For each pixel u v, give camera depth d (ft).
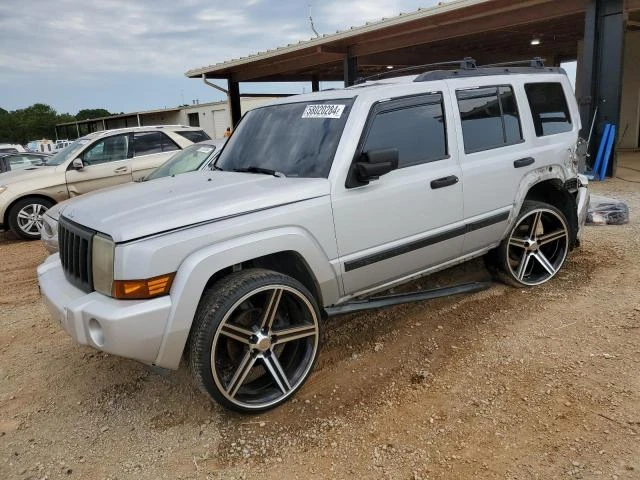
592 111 32.91
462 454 8.68
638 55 51.83
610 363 11.05
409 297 12.98
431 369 11.39
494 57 66.49
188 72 61.46
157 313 8.84
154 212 9.61
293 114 13.09
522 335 12.60
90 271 9.58
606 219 22.16
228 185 11.23
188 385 11.34
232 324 9.56
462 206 13.12
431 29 40.93
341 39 43.88
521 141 14.67
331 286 11.11
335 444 9.15
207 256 9.20
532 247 15.35
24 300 17.94
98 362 12.77
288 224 10.19
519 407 9.80
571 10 33.17
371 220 11.40
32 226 28.55
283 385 10.23
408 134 12.22
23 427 10.24
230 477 8.53
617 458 8.30
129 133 31.01
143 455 9.20
